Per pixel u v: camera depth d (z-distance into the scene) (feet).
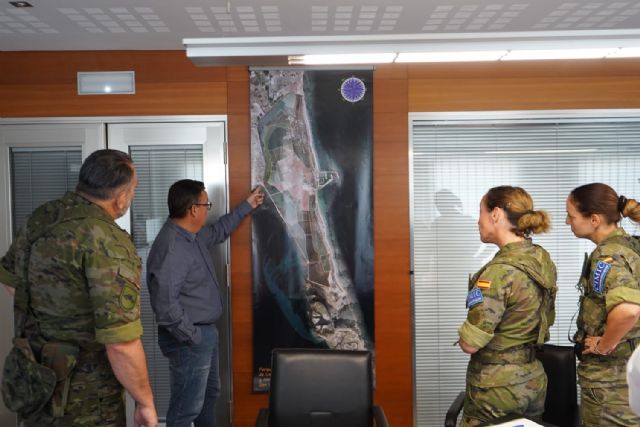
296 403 8.22
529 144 12.72
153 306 10.11
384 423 7.85
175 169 12.66
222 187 12.54
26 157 12.71
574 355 8.66
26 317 6.61
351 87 12.37
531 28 10.66
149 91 12.46
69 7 9.18
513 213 7.20
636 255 7.38
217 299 10.93
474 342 6.82
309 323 12.48
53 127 12.52
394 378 12.63
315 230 12.43
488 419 7.09
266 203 12.41
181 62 12.42
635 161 12.76
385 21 10.10
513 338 6.98
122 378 6.49
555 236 12.84
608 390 7.43
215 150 12.51
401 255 12.55
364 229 12.47
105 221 6.61
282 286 12.45
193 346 10.36
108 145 12.59
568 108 12.59
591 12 9.66
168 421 10.46
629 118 12.67
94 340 6.59
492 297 6.84
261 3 8.98
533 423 6.35
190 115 12.48
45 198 12.76
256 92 12.34
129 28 10.57
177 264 10.03
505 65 12.52
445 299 12.80
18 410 6.48
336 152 12.42
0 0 8.84
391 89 12.44
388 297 12.57
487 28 10.65
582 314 7.82
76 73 12.43
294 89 12.35
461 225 12.76
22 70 12.42
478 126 12.69
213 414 11.44
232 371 12.56
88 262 6.35
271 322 12.49
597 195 7.69
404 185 12.49
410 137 12.50
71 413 6.52
